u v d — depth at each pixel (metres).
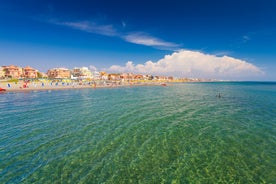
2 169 10.56
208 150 13.26
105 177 9.88
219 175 10.12
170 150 13.25
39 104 33.59
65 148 13.50
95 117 23.20
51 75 193.75
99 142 14.71
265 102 38.62
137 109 29.00
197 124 20.22
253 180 9.66
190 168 10.82
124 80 170.00
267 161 11.59
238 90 79.69
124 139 15.40
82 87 82.56
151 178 9.84
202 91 72.69
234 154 12.59
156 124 20.11
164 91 71.25
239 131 17.70
